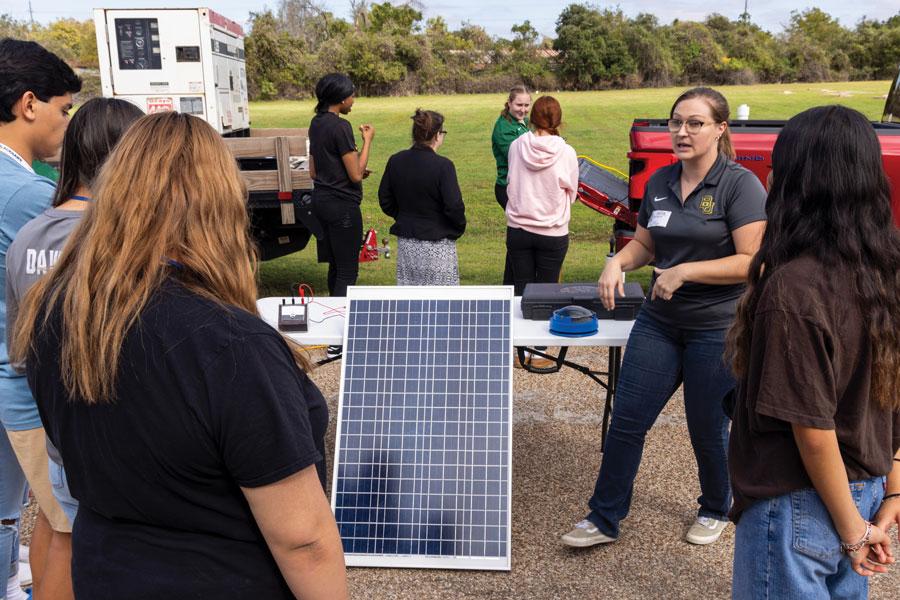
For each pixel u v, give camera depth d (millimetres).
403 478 3271
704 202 3000
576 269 9109
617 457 3266
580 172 7559
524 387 5270
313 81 45406
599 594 3074
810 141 1735
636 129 6570
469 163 19312
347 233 6203
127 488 1335
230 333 1298
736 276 2895
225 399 1275
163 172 1352
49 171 4434
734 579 1986
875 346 1695
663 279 2924
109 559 1382
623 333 3518
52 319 1389
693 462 4168
